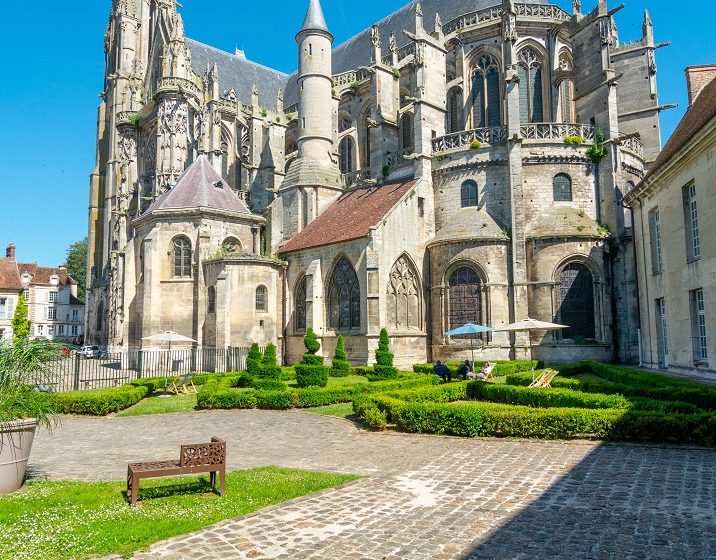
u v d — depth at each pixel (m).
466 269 37.44
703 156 23.70
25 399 10.91
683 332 26.36
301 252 41.66
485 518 8.97
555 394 17.88
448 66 48.47
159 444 16.19
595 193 38.25
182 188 43.81
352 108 54.34
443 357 37.44
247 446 15.62
